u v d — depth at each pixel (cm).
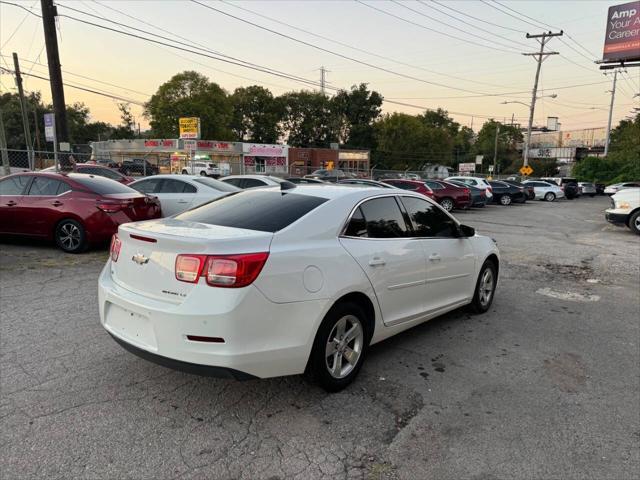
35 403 312
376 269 362
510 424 312
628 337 488
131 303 301
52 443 270
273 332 291
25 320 467
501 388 364
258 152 5534
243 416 308
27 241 890
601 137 9719
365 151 7031
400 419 313
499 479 256
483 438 294
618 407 340
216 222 340
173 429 289
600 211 2389
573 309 586
